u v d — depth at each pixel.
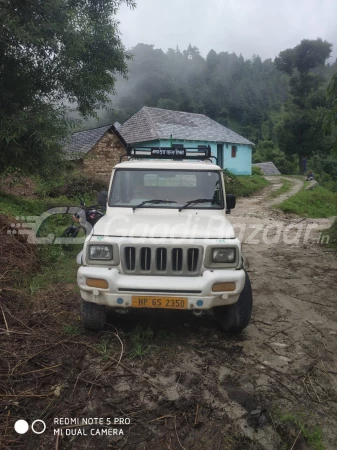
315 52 42.22
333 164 53.31
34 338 4.16
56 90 9.43
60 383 3.42
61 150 10.33
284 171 51.44
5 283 5.54
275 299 5.86
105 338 4.27
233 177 23.22
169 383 3.48
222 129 30.42
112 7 9.48
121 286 3.78
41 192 14.59
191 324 4.71
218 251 3.89
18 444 2.73
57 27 7.88
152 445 2.76
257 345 4.25
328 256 9.01
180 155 5.62
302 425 2.97
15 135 7.75
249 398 3.29
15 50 8.33
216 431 2.90
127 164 5.05
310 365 3.86
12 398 3.18
